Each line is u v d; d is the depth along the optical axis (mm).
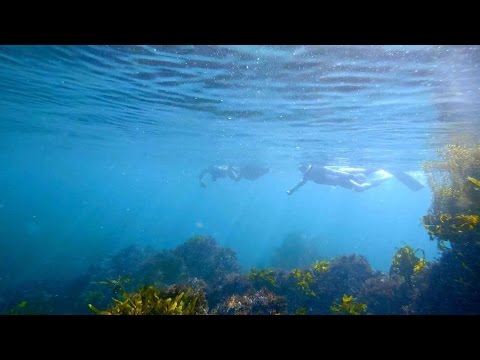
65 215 65062
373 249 67188
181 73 11234
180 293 7020
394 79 9961
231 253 21125
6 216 48531
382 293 11375
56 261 28250
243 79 11141
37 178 179250
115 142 31109
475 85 10078
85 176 118625
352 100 12148
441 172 11148
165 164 48031
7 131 32500
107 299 15609
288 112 14531
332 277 13398
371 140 18453
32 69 12516
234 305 9477
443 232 9625
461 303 8570
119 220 74000
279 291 12781
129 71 11594
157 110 16797
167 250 19250
